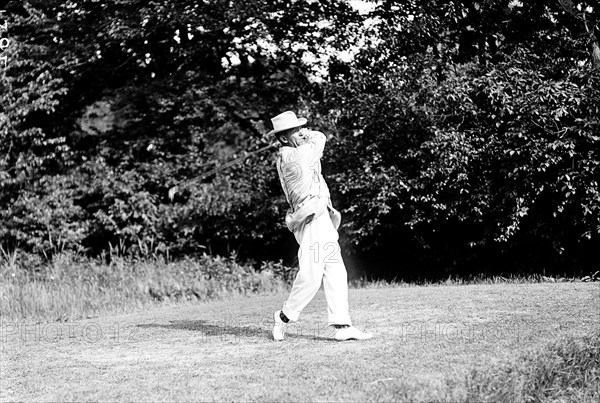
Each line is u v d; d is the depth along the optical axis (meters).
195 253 16.67
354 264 15.79
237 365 5.56
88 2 17.20
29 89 16.91
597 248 13.49
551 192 12.84
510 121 12.94
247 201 15.73
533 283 11.88
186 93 17.11
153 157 17.73
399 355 5.55
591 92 12.60
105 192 16.83
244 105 17.11
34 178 17.23
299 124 6.61
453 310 7.97
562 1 14.12
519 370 5.31
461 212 13.48
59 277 14.55
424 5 15.86
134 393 4.88
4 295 12.17
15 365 6.12
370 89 15.08
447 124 13.58
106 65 18.06
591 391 5.86
